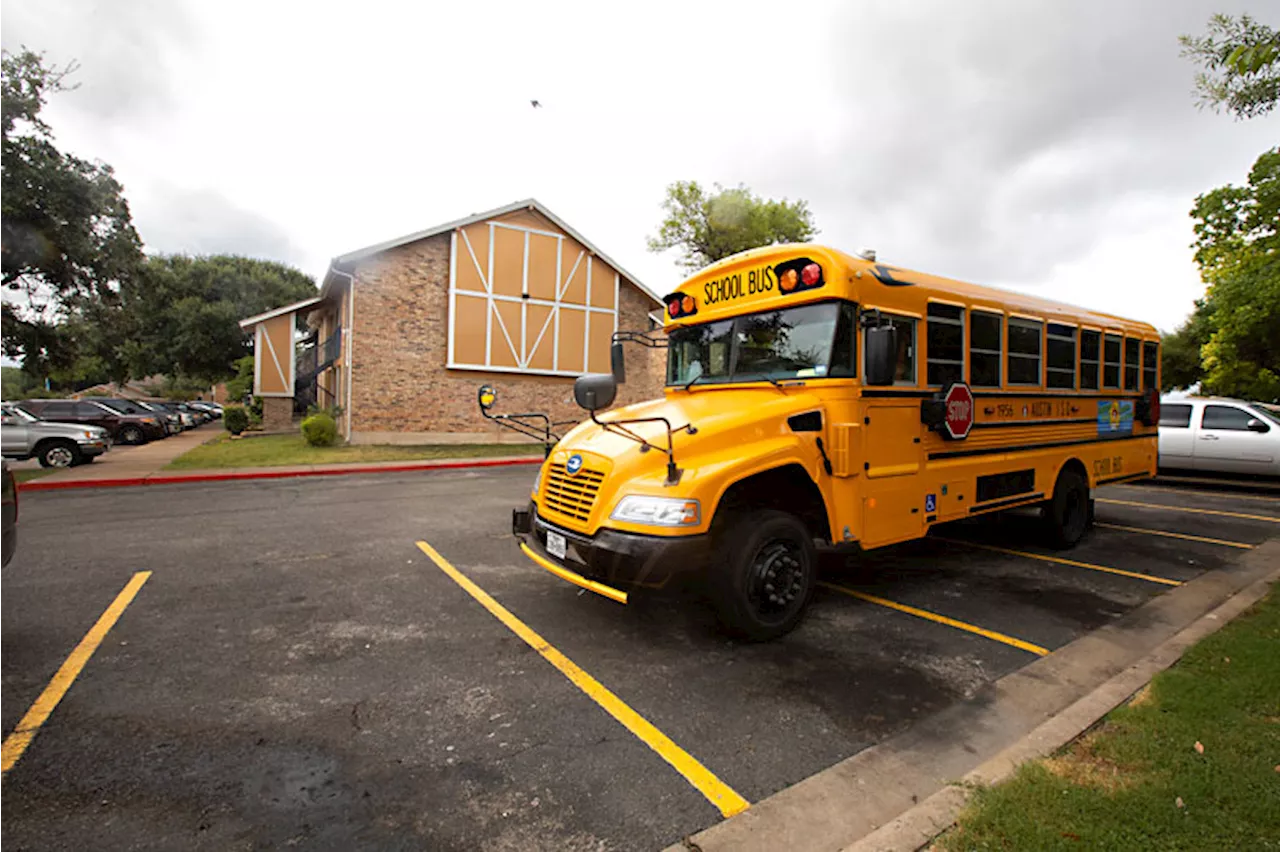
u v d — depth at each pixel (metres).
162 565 5.99
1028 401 6.20
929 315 5.15
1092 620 4.82
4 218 12.23
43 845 2.28
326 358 22.81
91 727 3.10
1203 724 2.97
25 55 12.20
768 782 2.76
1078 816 2.33
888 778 2.77
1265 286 15.73
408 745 3.00
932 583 5.75
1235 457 11.08
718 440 4.11
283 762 2.84
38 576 5.60
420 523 8.04
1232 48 3.63
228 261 44.81
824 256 4.57
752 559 4.16
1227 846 2.17
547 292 19.23
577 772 2.81
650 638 4.37
